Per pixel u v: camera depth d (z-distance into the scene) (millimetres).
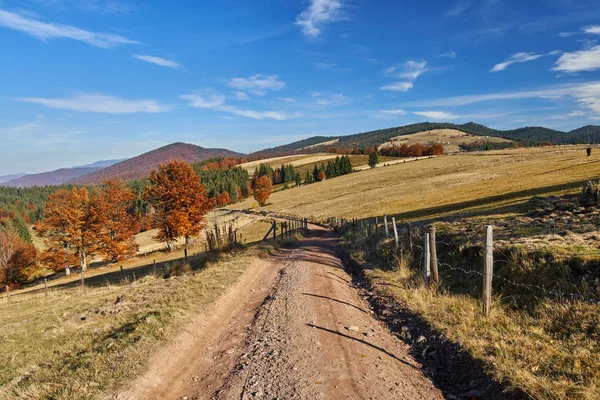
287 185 137875
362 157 191125
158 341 6457
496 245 9398
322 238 29797
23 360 6898
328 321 7570
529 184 39156
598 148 80188
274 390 4801
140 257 47062
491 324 6215
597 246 7844
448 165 90250
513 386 4277
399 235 16656
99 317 9586
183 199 40719
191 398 4852
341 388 4738
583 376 4309
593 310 5570
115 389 4863
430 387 4852
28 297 22641
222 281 11281
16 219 82438
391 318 7676
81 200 42125
